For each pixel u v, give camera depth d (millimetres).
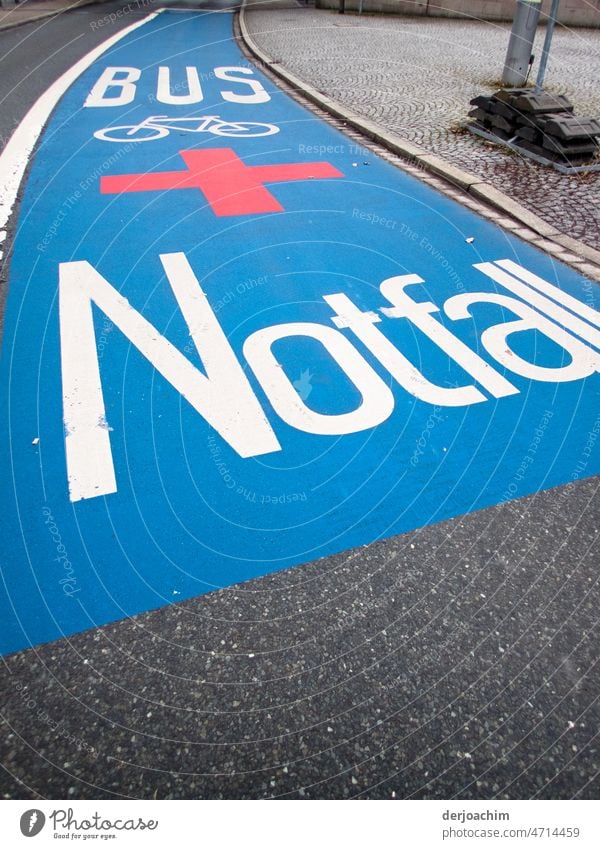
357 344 3785
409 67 11266
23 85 9789
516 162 6738
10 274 4391
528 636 2186
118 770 1799
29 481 2734
